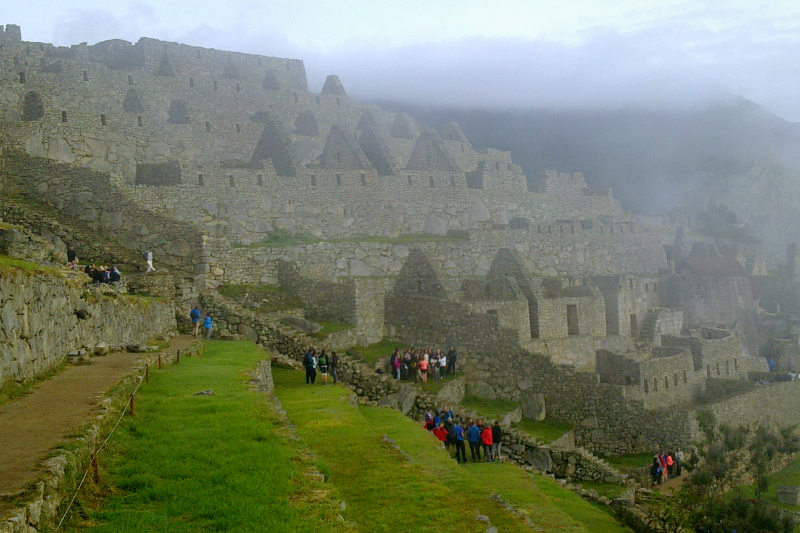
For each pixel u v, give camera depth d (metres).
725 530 34.66
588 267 81.50
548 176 93.19
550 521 22.53
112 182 51.38
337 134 71.56
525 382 48.00
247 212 58.72
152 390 23.58
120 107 69.19
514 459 39.38
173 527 12.62
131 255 50.00
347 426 24.16
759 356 80.62
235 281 51.25
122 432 17.70
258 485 14.69
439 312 49.97
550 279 63.69
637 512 32.16
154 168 56.78
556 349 53.50
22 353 20.02
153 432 18.14
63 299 24.67
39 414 16.73
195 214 55.62
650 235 92.19
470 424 35.03
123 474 15.09
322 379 37.66
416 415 39.25
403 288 52.38
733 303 89.00
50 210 51.66
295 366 40.97
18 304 19.70
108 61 83.50
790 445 53.66
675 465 43.22
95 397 18.77
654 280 85.62
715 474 42.28
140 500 13.91
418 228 72.81
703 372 59.56
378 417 31.84
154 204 53.59
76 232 49.59
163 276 46.12
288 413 26.67
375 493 17.72
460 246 67.12
